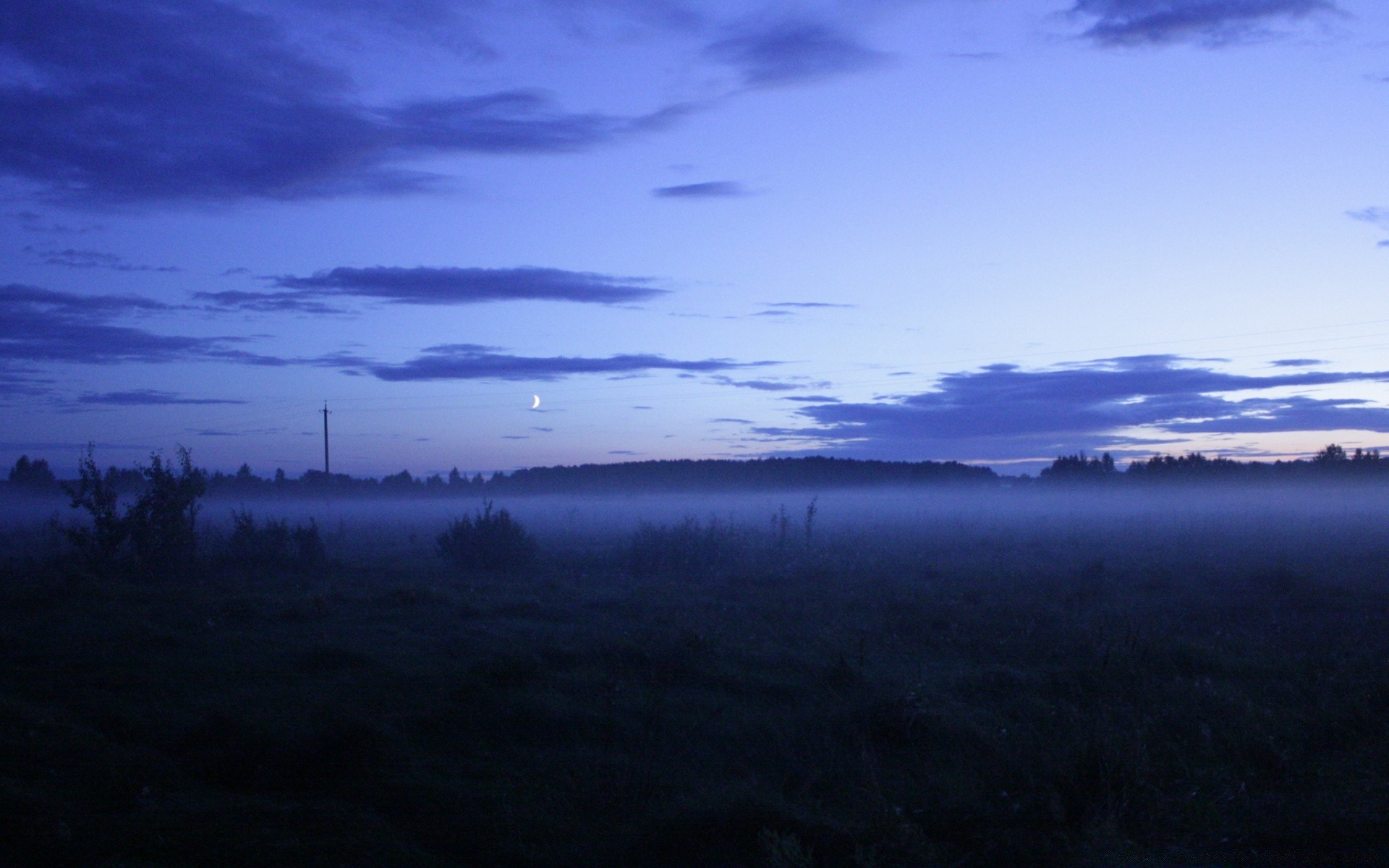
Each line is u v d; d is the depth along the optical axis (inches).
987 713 351.9
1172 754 299.4
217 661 430.6
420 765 290.2
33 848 226.1
